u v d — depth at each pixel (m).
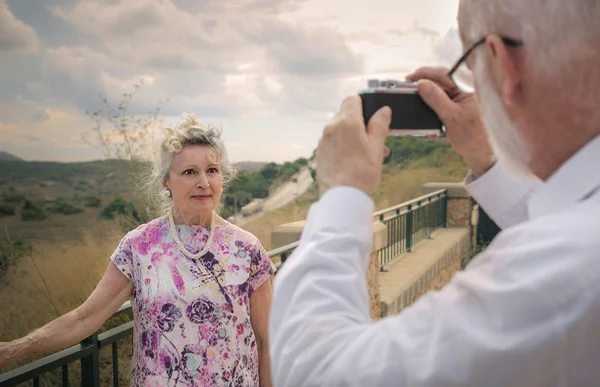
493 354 0.51
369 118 0.76
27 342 1.86
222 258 2.16
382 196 9.44
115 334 2.38
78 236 5.45
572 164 0.59
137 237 2.16
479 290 0.54
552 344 0.49
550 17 0.56
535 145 0.63
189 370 2.03
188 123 2.21
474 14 0.64
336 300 0.63
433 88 0.76
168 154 2.17
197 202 2.13
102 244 5.47
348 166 0.71
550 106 0.59
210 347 2.06
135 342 2.13
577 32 0.55
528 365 0.50
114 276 2.12
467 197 10.96
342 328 0.61
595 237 0.51
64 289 4.90
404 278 6.47
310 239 0.69
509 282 0.53
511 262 0.54
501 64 0.60
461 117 0.81
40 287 4.86
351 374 0.57
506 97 0.61
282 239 5.20
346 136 0.73
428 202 9.81
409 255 8.02
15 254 4.98
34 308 4.70
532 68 0.59
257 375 2.23
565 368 0.51
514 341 0.50
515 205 0.89
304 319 0.63
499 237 0.59
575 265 0.50
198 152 2.14
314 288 0.64
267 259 2.29
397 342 0.56
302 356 0.61
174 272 2.09
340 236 0.67
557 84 0.58
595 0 0.54
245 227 7.66
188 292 2.07
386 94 0.76
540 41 0.57
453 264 9.46
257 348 2.32
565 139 0.60
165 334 2.05
